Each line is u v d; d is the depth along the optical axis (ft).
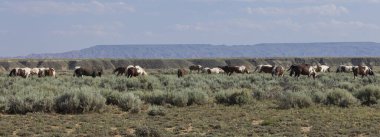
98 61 628.69
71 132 65.16
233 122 73.46
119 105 92.63
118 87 136.98
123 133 64.03
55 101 86.63
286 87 132.05
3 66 554.46
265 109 89.51
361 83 161.48
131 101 90.99
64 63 599.98
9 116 79.51
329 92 98.89
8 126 68.28
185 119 76.89
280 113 83.15
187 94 99.50
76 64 602.44
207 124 70.95
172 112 85.97
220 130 65.77
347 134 63.05
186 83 147.95
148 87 139.74
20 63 575.79
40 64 582.35
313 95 100.94
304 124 70.23
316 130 65.41
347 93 96.78
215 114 82.69
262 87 140.67
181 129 67.72
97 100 86.58
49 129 66.74
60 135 61.87
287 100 92.89
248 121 74.79
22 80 160.25
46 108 85.35
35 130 65.16
